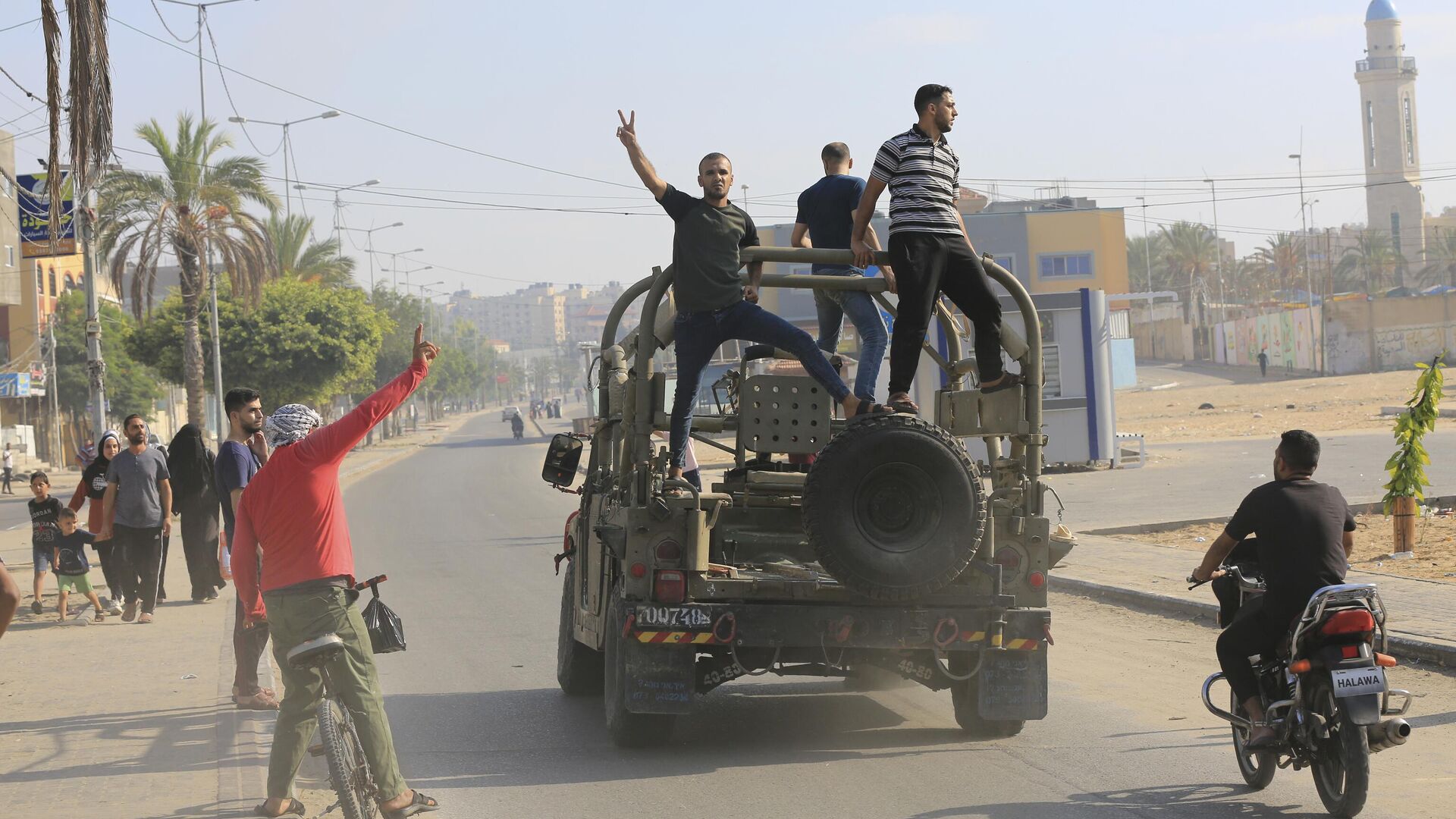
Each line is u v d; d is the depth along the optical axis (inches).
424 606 534.9
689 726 311.1
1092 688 342.6
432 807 229.9
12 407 2536.9
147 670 386.3
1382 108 6023.6
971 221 2928.2
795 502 304.3
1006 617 274.7
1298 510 234.1
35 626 484.4
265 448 364.2
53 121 432.8
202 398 1507.1
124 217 1443.2
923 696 345.4
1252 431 1488.7
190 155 1480.1
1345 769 218.4
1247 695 240.1
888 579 253.6
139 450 488.7
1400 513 549.6
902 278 269.9
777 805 242.8
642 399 279.3
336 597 223.3
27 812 236.5
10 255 2278.5
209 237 1475.1
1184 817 229.1
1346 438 1255.5
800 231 341.1
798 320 2471.7
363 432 224.7
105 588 599.2
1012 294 281.3
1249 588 247.3
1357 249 4687.5
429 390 4569.4
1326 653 222.2
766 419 283.9
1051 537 282.8
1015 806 237.5
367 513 1088.2
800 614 268.8
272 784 231.3
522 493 1266.0
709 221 276.1
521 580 615.5
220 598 552.1
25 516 1311.5
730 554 297.7
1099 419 1097.4
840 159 339.3
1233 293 5226.4
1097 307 1093.1
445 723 321.7
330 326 2058.3
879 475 255.1
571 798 251.3
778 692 352.8
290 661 212.2
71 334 2674.7
